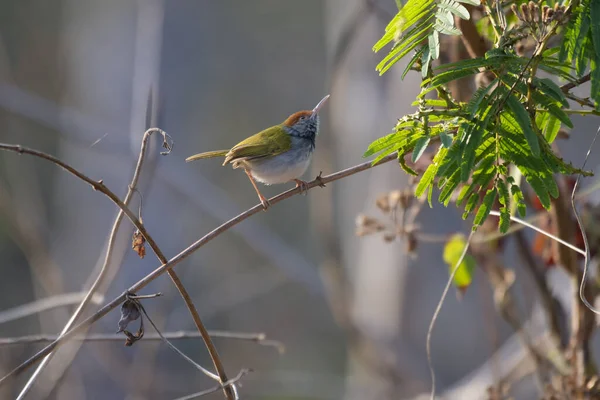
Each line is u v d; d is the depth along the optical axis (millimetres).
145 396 11852
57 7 22359
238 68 25125
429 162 6547
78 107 20125
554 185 4254
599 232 6289
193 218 19312
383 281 14023
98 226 18516
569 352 6457
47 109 14727
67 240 19000
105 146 15070
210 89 22953
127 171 15383
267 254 13445
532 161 4223
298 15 26078
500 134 4172
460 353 18047
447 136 3988
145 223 16844
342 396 15938
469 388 11172
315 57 26125
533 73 4082
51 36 22062
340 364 19422
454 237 7254
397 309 13781
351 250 15484
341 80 14531
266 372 16266
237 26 25312
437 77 4246
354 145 14820
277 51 25875
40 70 21422
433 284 13805
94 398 14516
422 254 13672
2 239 18719
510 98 4035
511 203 5332
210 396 15047
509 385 7766
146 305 14758
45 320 11438
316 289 13109
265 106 25438
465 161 4000
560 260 6270
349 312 12820
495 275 7242
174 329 14461
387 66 4609
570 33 4098
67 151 19703
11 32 21719
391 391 13094
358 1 13625
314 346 19547
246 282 18375
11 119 19422
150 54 12211
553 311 6770
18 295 19312
